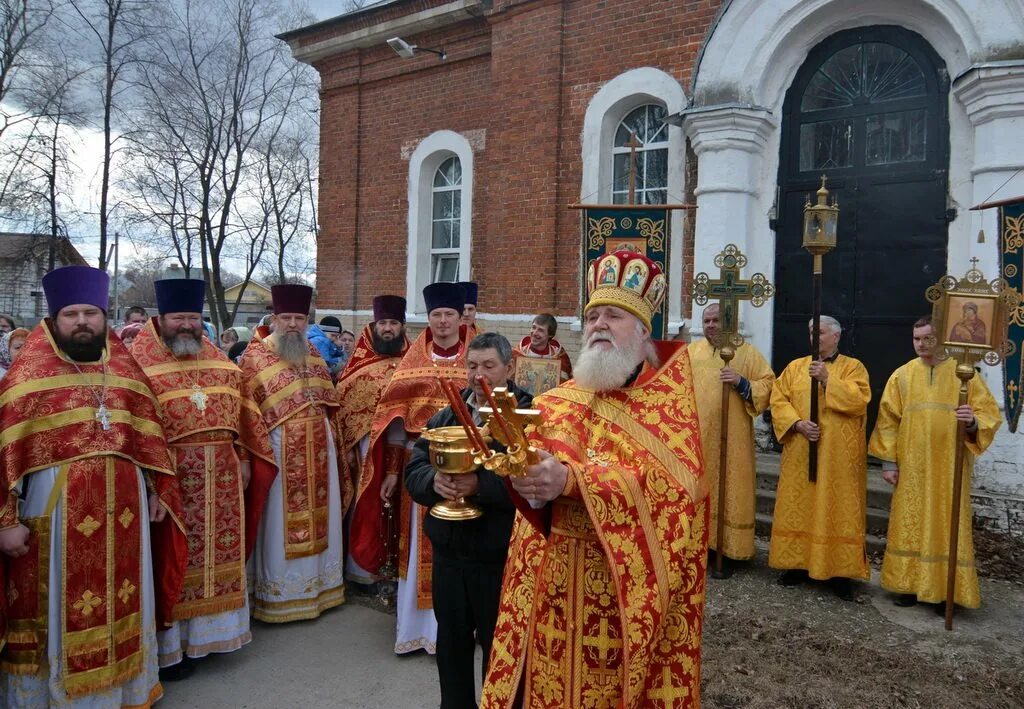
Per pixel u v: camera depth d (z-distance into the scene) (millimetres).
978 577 5355
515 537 2518
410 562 4188
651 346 2428
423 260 10609
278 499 4652
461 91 10016
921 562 4773
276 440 4676
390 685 3906
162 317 4164
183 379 4137
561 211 8570
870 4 6648
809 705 3676
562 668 2232
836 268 6957
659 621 2102
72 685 3256
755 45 6945
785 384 5328
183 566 3777
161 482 3691
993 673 3988
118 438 3445
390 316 5316
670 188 7820
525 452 1904
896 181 6672
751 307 7230
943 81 6477
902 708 3646
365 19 10633
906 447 4895
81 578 3287
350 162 11211
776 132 7148
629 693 2033
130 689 3494
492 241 9234
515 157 8883
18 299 20422
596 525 2051
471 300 5832
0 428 3221
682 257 7742
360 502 4602
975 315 4438
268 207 17688
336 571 4949
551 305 8602
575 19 8430
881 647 4312
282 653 4285
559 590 2262
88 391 3418
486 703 2383
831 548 5039
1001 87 5797
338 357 7742
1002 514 5660
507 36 8961
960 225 6352
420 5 10016
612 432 2291
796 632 4523
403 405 4488
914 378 4918
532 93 8727
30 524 3262
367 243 11117
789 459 5230
